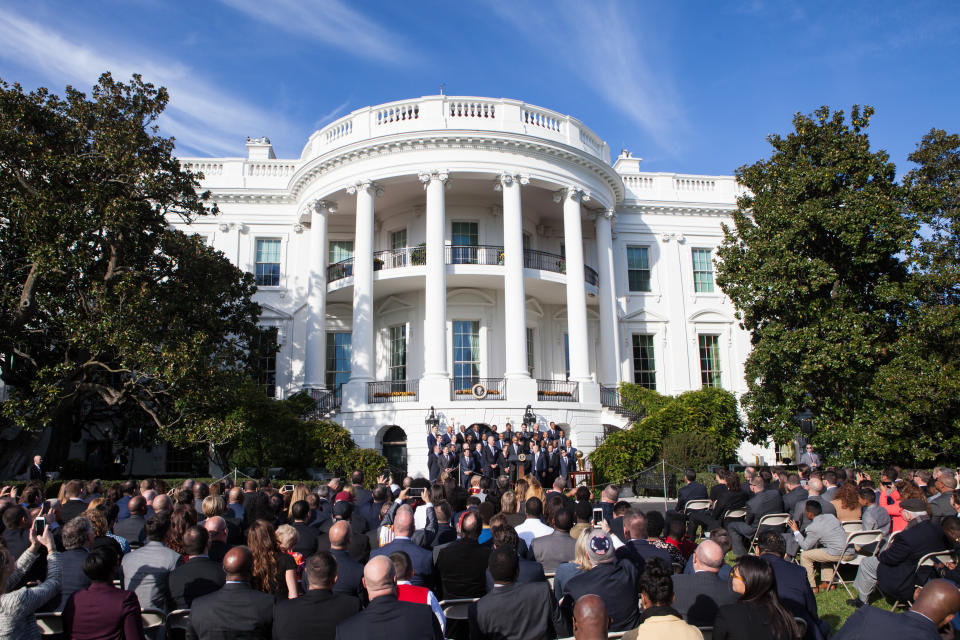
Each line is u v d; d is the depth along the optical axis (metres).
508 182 25.62
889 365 18.47
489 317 27.69
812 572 9.14
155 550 6.10
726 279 21.92
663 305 31.98
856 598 8.52
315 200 27.39
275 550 5.77
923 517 7.90
